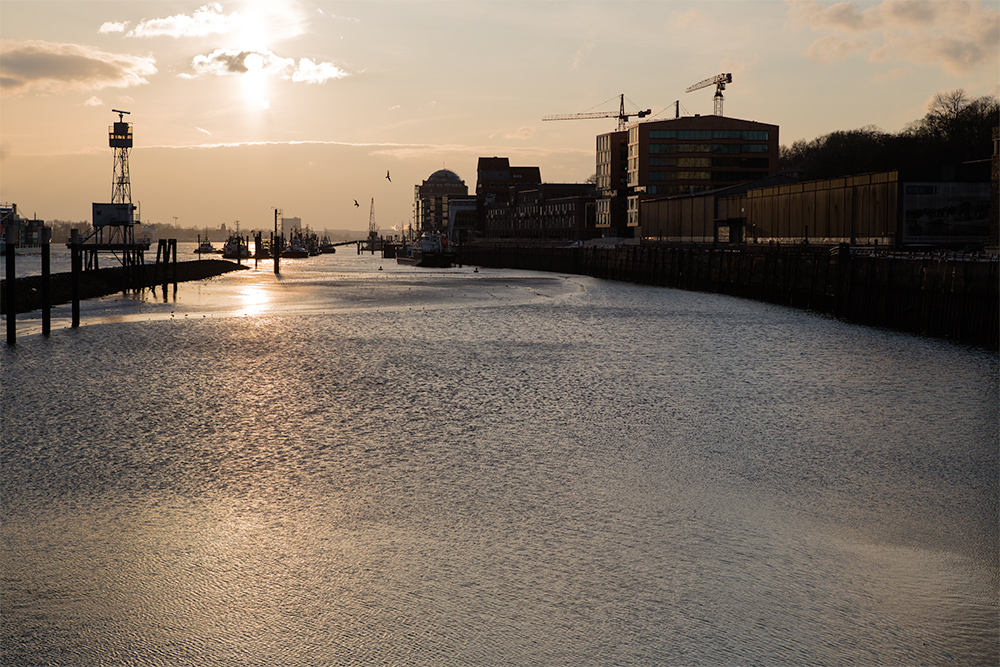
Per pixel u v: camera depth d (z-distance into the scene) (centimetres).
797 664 1237
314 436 2697
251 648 1285
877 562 1623
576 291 10594
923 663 1240
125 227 9731
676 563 1614
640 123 19862
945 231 9075
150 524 1839
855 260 6675
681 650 1276
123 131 12862
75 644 1297
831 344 5169
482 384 3709
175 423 2880
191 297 8912
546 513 1923
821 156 17912
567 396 3428
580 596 1466
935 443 2631
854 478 2230
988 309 4956
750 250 10962
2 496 2033
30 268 16738
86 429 2772
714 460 2411
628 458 2430
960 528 1831
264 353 4656
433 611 1406
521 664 1238
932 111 16950
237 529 1808
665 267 11600
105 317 6556
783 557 1648
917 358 4547
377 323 6419
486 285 11850
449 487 2127
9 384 3594
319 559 1636
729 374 4022
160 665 1237
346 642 1305
